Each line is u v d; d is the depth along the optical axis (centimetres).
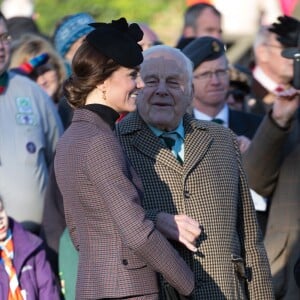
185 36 3675
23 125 2819
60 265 2656
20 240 2670
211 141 2306
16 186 2781
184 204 2239
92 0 5250
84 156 2069
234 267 2261
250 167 2666
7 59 2816
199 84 2883
